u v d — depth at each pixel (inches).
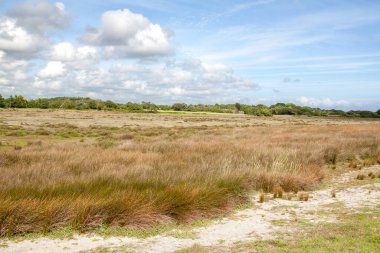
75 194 322.3
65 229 274.4
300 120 3686.0
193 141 915.4
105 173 414.6
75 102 5738.2
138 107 5615.2
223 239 269.1
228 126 2069.4
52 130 1476.4
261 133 1332.4
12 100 5364.2
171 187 351.3
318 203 392.2
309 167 551.2
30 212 272.1
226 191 371.2
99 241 259.6
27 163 533.0
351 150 781.3
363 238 261.7
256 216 339.3
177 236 275.0
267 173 464.8
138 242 259.4
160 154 641.0
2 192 302.2
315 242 254.8
